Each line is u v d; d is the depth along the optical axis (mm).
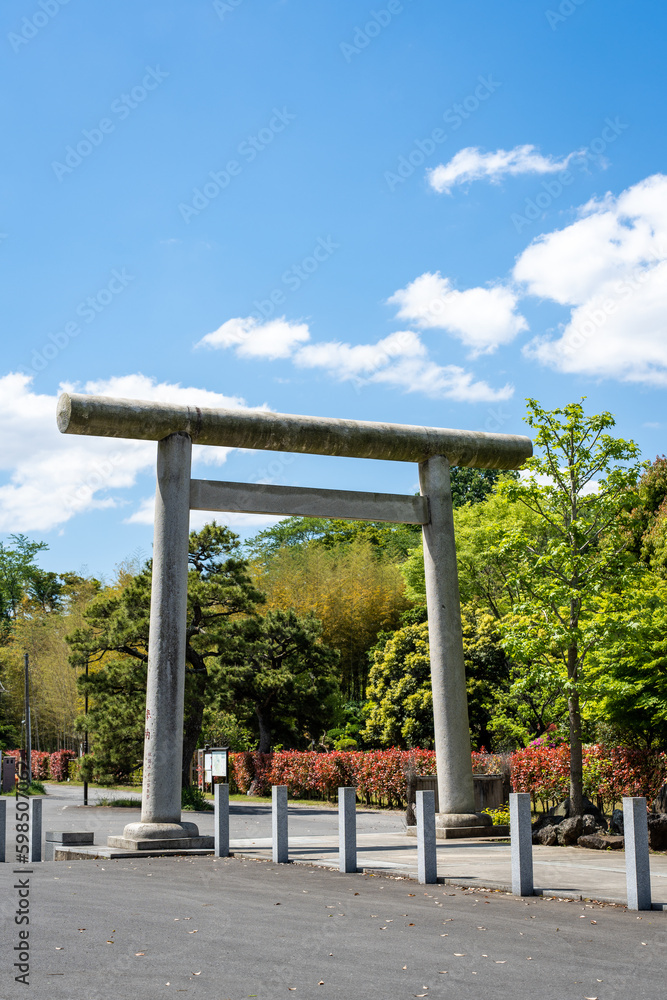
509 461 17797
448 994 5941
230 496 15750
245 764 34469
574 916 8562
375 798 28391
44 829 20172
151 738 14656
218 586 29359
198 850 14172
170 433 15406
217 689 30906
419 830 10898
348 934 7750
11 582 65438
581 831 14672
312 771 30578
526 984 6191
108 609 30938
